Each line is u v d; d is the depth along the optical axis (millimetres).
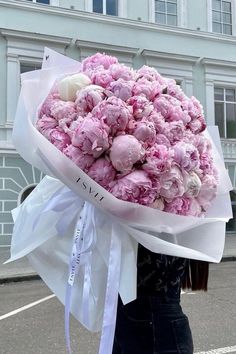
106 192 1371
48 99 1568
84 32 16016
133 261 1440
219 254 1608
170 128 1475
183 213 1499
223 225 1662
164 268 1588
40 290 7785
